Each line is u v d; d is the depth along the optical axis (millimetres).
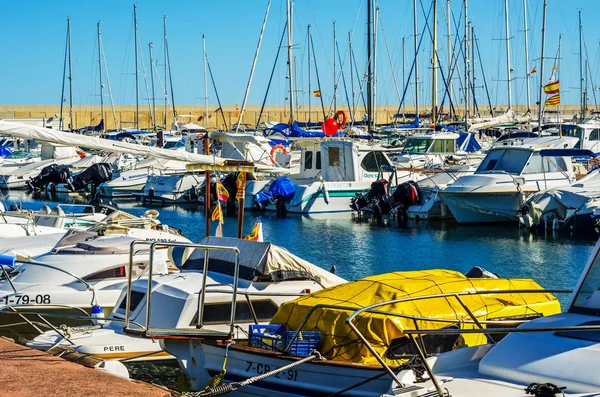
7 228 20156
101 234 15805
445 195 30719
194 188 40344
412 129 49625
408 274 10445
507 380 7059
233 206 36719
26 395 7262
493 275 12102
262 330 9680
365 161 35906
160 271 13812
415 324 8719
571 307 8000
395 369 7734
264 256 11594
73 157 49906
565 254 23844
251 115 90312
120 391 7402
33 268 13625
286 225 31547
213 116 89062
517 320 9719
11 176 47688
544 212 28750
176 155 15039
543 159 31141
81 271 13516
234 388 7906
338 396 8422
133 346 11203
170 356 11352
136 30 71438
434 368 7543
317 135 44625
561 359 6910
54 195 45750
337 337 9070
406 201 32875
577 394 6516
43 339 11406
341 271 21438
